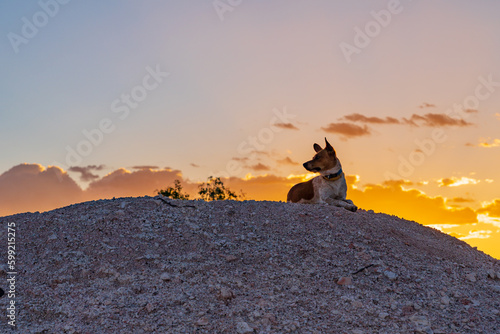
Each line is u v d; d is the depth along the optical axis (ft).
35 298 18.52
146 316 17.22
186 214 25.52
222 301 18.19
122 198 29.30
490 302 19.92
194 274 20.03
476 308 19.07
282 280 19.94
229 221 25.00
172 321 16.92
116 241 22.31
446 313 18.49
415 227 29.22
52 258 21.15
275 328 16.57
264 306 17.90
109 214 24.93
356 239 24.26
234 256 21.30
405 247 24.66
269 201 29.12
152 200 27.14
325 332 16.51
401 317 17.79
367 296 19.20
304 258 21.89
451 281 21.66
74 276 19.86
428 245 25.93
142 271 20.12
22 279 19.74
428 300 19.44
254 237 23.21
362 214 28.27
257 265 20.97
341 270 21.11
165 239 22.63
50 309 17.69
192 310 17.58
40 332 16.42
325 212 27.22
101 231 23.22
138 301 18.06
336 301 18.62
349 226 25.68
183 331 16.35
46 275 19.98
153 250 21.67
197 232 23.39
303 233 24.20
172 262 20.75
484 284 21.98
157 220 24.47
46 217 25.20
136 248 21.70
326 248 22.86
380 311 17.99
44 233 23.39
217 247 22.07
